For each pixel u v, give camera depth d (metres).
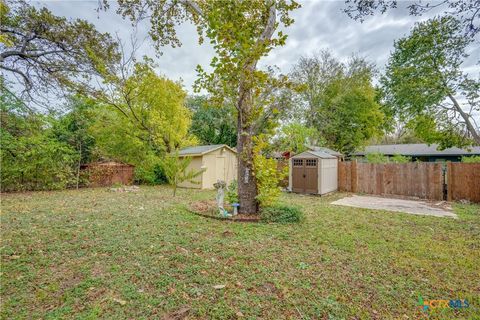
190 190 11.22
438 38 10.03
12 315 2.08
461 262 3.30
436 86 10.75
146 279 2.71
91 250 3.52
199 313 2.15
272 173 5.81
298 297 2.42
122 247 3.64
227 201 7.00
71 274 2.81
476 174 8.23
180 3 7.29
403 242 4.08
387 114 13.70
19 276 2.74
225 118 18.70
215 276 2.80
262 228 4.77
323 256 3.43
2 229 4.47
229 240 4.02
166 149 13.74
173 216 5.66
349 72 20.73
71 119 11.49
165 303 2.28
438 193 8.91
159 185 13.30
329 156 10.57
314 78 20.84
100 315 2.09
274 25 6.03
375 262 3.27
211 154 12.45
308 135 16.78
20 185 9.78
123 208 6.59
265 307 2.25
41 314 2.10
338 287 2.62
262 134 5.94
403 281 2.77
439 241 4.16
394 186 9.84
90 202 7.51
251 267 3.05
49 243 3.78
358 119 20.25
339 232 4.59
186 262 3.15
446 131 12.31
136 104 12.73
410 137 29.02
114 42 9.76
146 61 11.40
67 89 9.42
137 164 13.45
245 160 5.91
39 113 9.73
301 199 8.88
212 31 4.84
